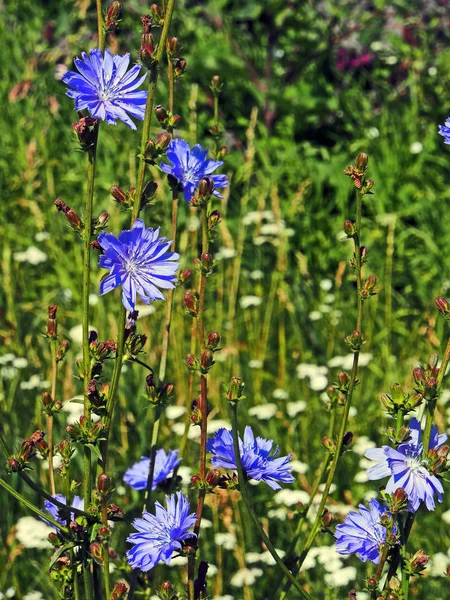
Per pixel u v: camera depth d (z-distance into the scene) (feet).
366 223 6.05
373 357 4.99
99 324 4.96
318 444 4.33
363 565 3.52
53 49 7.13
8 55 7.28
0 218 5.96
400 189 6.07
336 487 4.04
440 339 5.15
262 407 4.38
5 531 3.75
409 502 1.94
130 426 4.13
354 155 6.31
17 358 4.80
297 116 6.68
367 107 6.73
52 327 2.33
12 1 7.67
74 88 2.03
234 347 4.87
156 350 4.74
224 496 3.80
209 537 3.78
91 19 7.25
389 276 5.09
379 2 6.97
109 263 1.98
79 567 2.18
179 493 2.06
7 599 3.35
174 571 3.44
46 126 6.61
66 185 6.24
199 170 2.35
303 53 6.77
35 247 5.49
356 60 6.96
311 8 6.94
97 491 2.01
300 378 4.79
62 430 4.13
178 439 4.18
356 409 4.53
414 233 5.73
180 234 5.57
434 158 6.21
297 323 5.19
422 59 6.82
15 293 5.45
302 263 5.49
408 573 1.96
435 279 5.62
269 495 3.92
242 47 6.97
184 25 6.83
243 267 5.77
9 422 4.17
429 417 1.93
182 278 2.46
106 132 6.31
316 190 6.18
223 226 5.24
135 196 2.07
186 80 6.66
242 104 6.83
